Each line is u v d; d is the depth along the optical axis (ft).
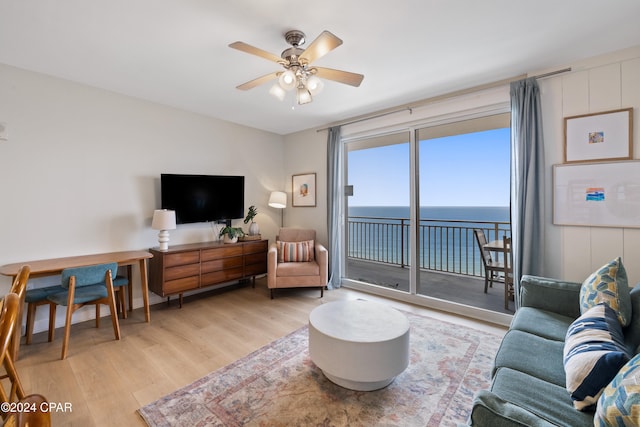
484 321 9.71
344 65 8.37
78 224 9.67
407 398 5.91
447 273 14.94
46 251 9.07
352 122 13.19
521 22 6.38
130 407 5.66
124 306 10.00
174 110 12.02
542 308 6.86
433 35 6.90
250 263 13.37
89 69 8.64
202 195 12.53
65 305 7.69
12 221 8.50
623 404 2.54
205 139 13.07
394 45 7.32
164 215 10.59
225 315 10.30
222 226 13.83
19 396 4.18
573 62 8.04
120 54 7.75
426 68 8.55
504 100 9.25
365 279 14.10
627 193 7.34
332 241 13.71
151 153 11.38
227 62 8.20
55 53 7.72
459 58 7.97
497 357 5.07
